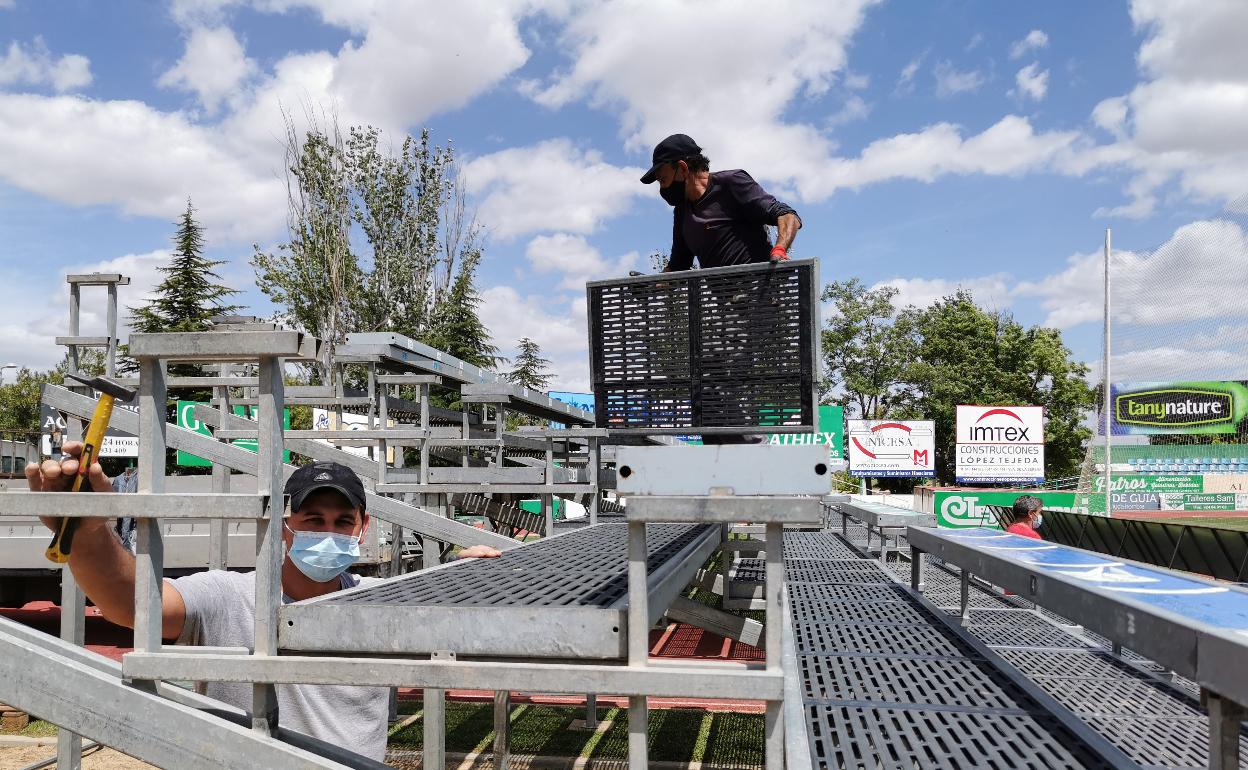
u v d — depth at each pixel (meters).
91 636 9.35
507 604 1.69
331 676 1.54
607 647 1.52
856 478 32.75
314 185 30.47
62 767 4.55
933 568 6.17
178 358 1.53
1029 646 3.27
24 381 51.59
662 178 3.47
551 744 6.26
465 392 6.87
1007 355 54.56
